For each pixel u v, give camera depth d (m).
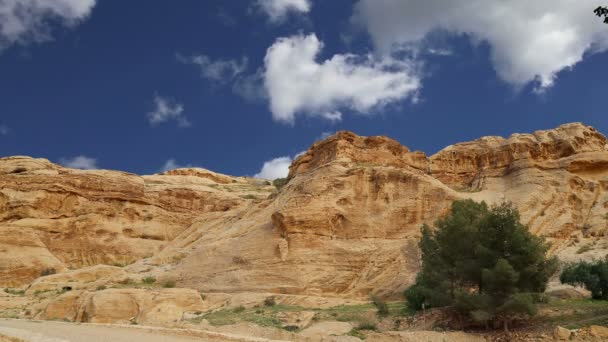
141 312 50.19
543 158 72.19
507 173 73.88
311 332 36.22
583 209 64.75
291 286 55.62
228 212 89.44
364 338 33.22
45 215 91.81
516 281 31.23
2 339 31.84
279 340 30.23
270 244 60.84
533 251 32.34
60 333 36.97
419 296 40.06
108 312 50.59
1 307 62.38
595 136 74.50
